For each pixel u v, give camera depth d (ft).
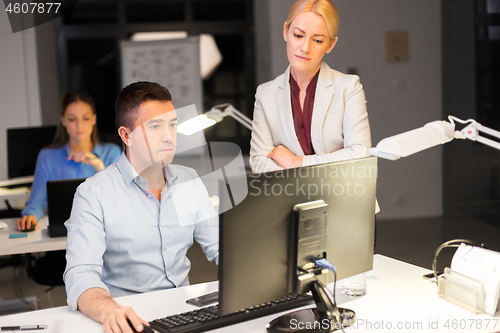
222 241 3.06
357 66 14.85
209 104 18.67
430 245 12.50
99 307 3.67
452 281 4.00
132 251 4.69
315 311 3.76
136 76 17.57
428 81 15.05
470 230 13.64
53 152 9.98
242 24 18.33
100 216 4.51
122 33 17.93
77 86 18.10
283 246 3.36
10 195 9.78
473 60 14.87
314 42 5.58
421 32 14.88
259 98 6.32
